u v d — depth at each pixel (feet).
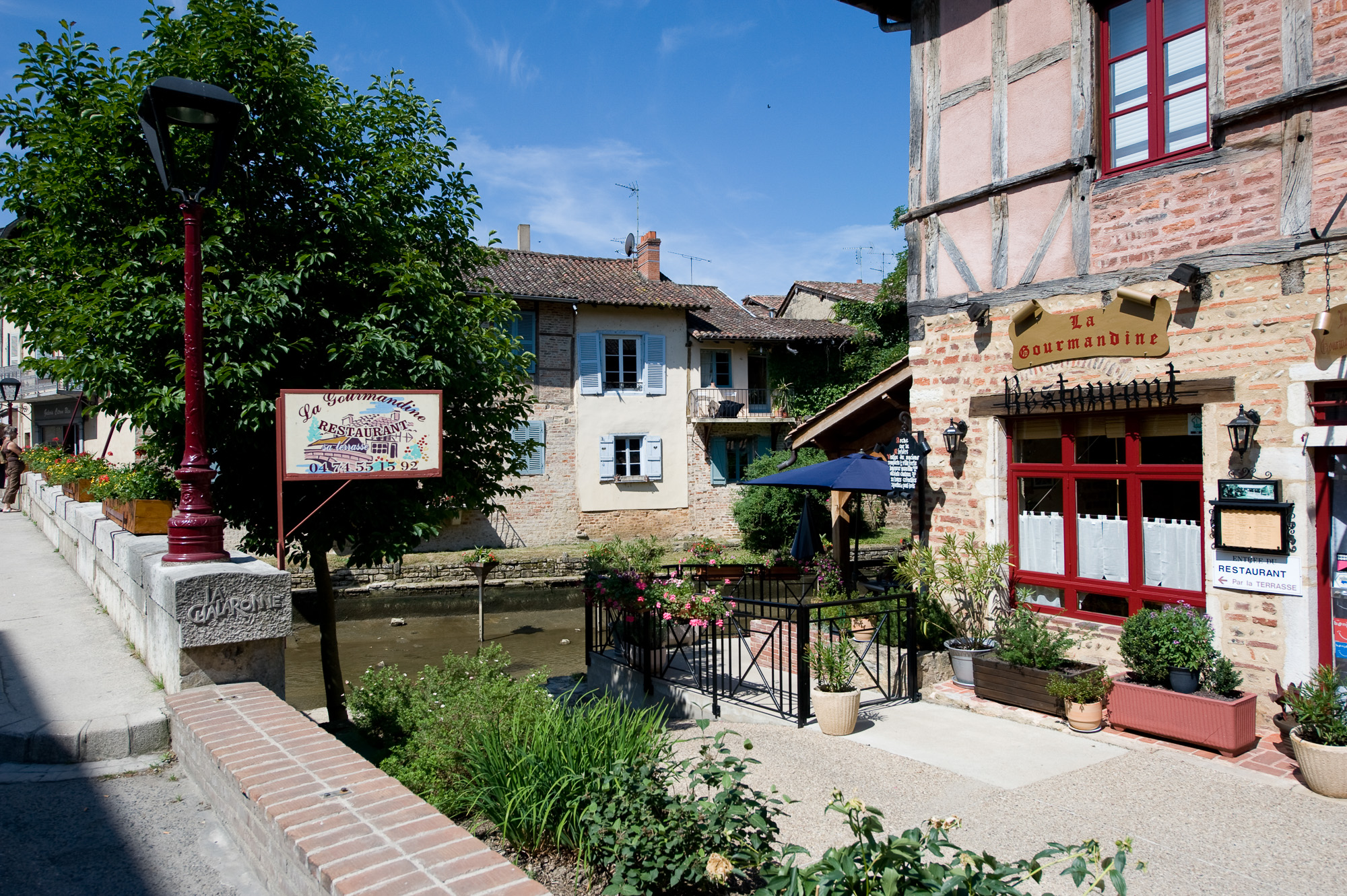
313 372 22.84
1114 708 19.04
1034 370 22.89
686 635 25.77
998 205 23.90
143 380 19.88
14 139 20.47
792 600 37.06
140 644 17.75
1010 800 15.30
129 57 20.39
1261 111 18.38
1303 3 17.76
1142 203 20.53
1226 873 12.38
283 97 21.25
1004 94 23.76
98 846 10.53
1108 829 13.97
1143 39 21.08
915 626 23.49
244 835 10.20
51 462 45.09
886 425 31.60
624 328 79.56
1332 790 14.97
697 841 10.19
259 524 23.73
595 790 11.28
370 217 21.99
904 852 8.17
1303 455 17.54
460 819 12.90
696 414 81.61
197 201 15.48
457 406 24.58
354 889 7.31
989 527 23.93
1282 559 17.78
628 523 79.30
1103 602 21.74
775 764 17.66
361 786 9.93
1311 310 17.53
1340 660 17.39
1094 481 21.94
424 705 18.75
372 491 23.24
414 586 60.90
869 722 20.65
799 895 8.05
